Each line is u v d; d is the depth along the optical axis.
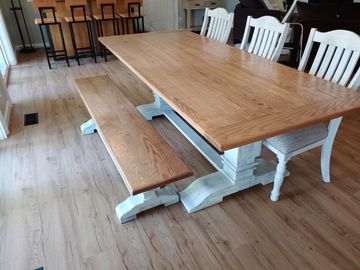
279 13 3.94
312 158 2.18
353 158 2.16
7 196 1.87
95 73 4.05
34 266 1.44
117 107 2.12
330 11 4.13
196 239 1.56
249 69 1.76
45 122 2.76
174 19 6.35
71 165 2.15
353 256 1.44
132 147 1.64
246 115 1.22
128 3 4.45
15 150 2.34
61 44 4.56
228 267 1.41
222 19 2.62
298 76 1.63
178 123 2.52
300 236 1.56
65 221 1.69
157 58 2.01
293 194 1.85
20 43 5.35
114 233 1.61
